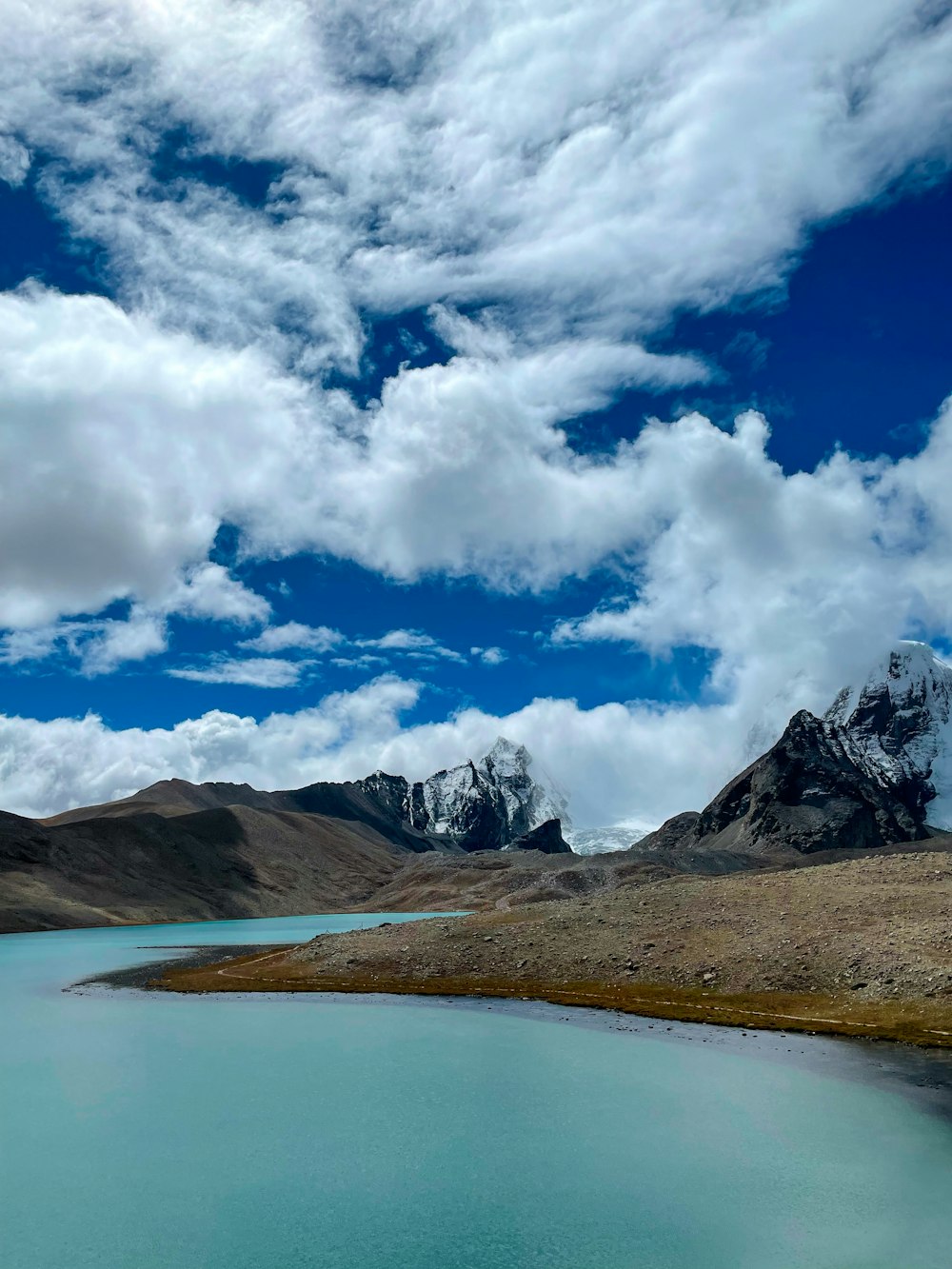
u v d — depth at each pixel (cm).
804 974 7844
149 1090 6012
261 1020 8381
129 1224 4016
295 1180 4453
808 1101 5166
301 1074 6325
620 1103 5391
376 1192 4288
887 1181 4112
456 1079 6075
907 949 7681
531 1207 4047
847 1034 6506
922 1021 6500
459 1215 4009
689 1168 4394
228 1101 5725
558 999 8475
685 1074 5878
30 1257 3738
